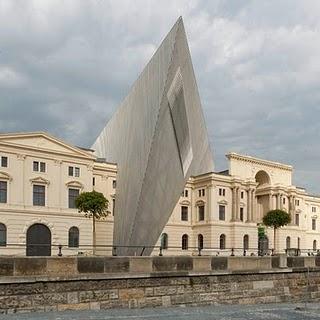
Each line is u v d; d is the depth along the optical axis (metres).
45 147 69.50
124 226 36.44
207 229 95.94
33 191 68.00
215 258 28.41
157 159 32.66
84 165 73.69
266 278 30.30
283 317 25.30
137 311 24.22
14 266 21.78
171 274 26.14
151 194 33.47
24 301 21.66
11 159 66.25
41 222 67.94
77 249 69.75
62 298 22.66
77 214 71.62
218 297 27.92
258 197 112.25
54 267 22.86
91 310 23.33
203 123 35.94
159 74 31.25
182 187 35.78
